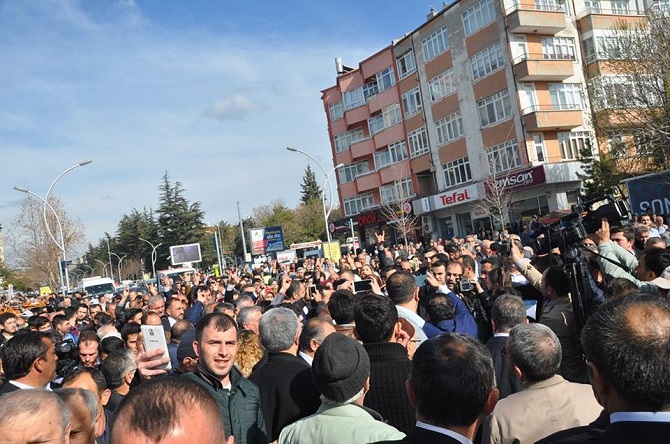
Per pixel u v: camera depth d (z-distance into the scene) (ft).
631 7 124.67
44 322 31.09
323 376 9.75
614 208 17.62
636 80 78.48
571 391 10.00
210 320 12.04
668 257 16.22
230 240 289.33
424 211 137.18
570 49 118.11
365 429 9.33
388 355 12.16
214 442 4.81
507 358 10.69
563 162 109.81
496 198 111.14
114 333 22.90
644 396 5.87
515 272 24.66
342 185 173.78
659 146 77.30
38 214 164.25
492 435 9.97
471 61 124.57
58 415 7.19
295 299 30.01
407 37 144.46
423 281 32.01
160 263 289.53
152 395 4.79
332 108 175.83
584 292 13.94
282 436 10.05
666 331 5.99
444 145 135.33
